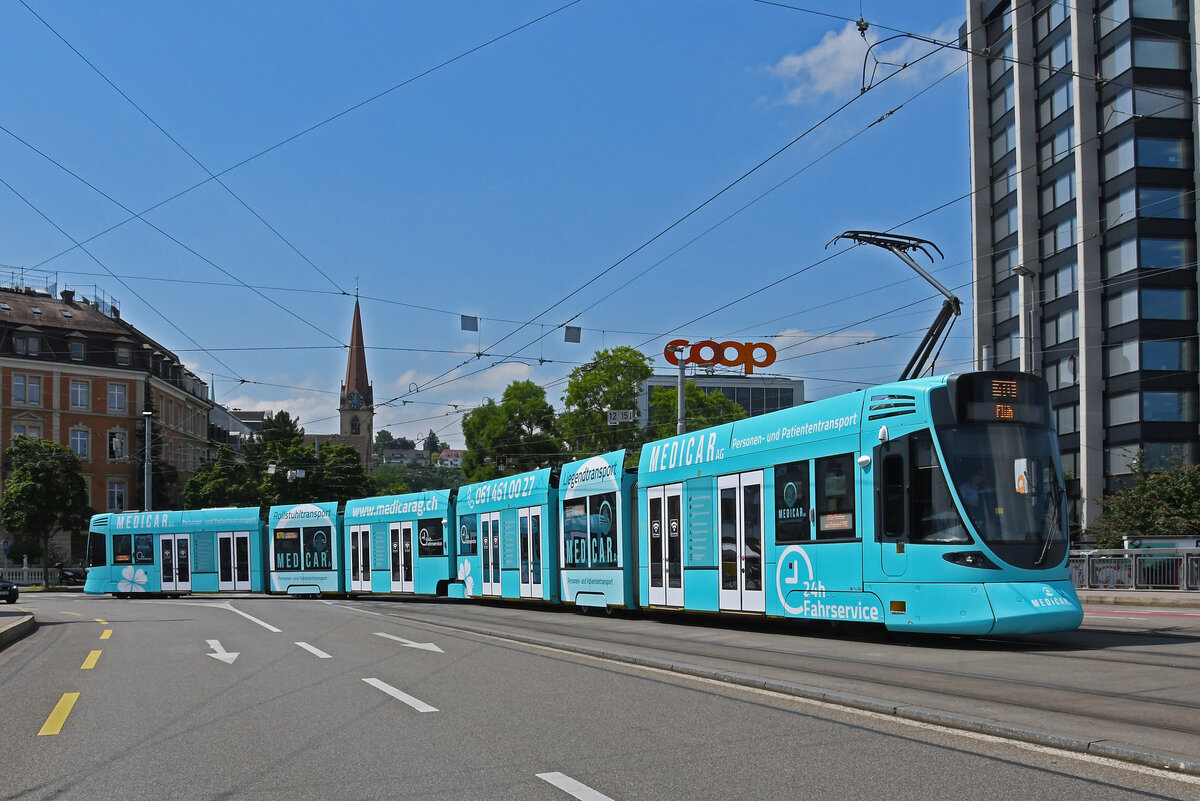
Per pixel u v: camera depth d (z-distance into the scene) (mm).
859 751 7363
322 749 8039
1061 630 13688
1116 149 45219
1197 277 44125
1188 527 35625
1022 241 49469
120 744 8477
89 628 22078
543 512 25469
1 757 8000
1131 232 44406
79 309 71188
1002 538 13750
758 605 17281
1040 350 48969
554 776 6891
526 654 14625
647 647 15266
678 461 20000
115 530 41812
